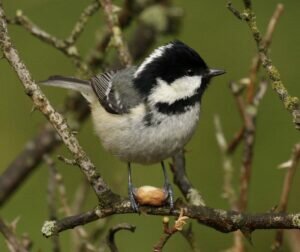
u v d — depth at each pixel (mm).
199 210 6801
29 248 8133
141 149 8727
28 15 12312
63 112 11336
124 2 11359
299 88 11477
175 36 11766
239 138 8922
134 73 9047
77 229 8820
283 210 7895
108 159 11766
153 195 6824
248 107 8922
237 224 6637
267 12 11984
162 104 8602
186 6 12203
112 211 6820
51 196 8852
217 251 10836
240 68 11789
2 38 6609
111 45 9734
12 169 10562
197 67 8820
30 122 12109
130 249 10867
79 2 12648
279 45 11742
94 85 9633
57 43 9883
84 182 9859
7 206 11641
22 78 6609
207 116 11891
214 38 11984
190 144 11680
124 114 8719
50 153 10844
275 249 8258
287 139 11375
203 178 11398
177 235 10789
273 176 11234
